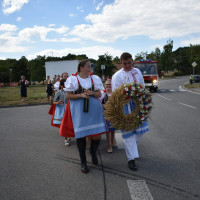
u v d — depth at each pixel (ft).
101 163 12.82
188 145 15.49
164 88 81.41
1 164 12.93
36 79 195.00
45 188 9.93
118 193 9.35
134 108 11.95
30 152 15.02
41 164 12.85
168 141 16.56
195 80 122.11
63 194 9.36
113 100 11.57
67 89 11.34
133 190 9.57
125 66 12.19
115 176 11.02
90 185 10.11
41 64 196.34
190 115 26.61
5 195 9.41
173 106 34.55
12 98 56.44
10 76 228.84
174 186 9.87
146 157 13.48
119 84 12.35
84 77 11.75
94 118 11.53
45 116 29.68
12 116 30.53
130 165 11.79
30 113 32.89
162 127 20.95
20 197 9.22
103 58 106.22
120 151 14.82
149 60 64.28
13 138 18.67
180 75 241.14
